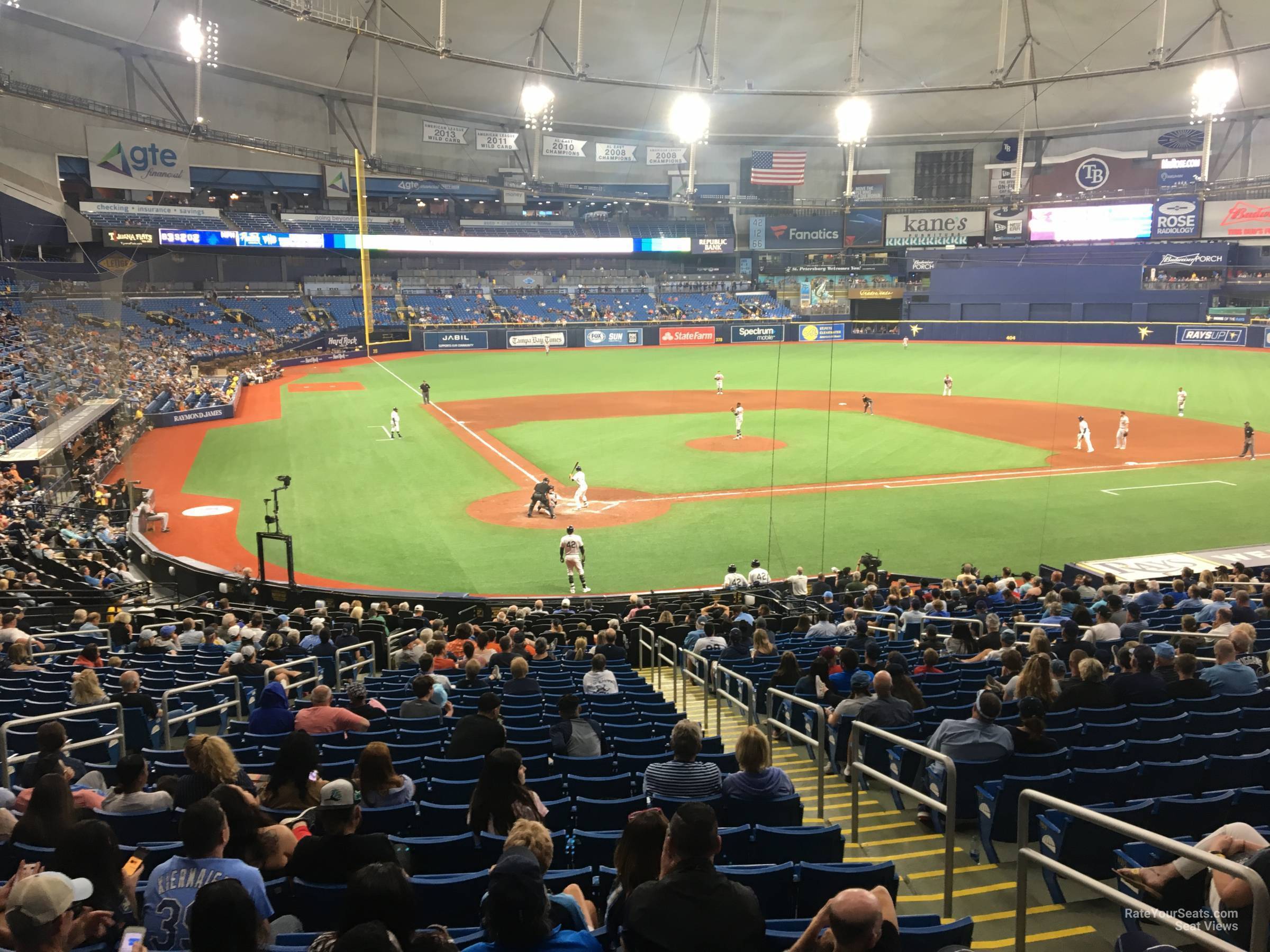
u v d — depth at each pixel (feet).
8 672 45.16
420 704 35.68
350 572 82.43
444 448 134.41
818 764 33.53
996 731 27.71
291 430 149.69
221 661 49.47
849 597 68.39
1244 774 27.30
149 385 162.40
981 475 114.93
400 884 13.91
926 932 16.40
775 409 125.18
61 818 21.18
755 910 14.28
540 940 13.89
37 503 95.40
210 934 12.90
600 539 91.45
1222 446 130.21
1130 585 67.00
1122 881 19.95
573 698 31.78
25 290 145.69
